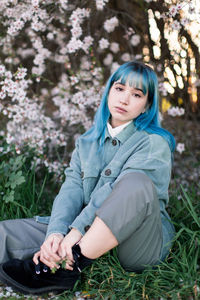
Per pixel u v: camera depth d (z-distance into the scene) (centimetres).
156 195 162
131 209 155
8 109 270
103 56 363
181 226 195
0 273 167
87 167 198
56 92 339
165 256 181
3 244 182
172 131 381
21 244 185
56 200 196
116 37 353
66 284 166
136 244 167
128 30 338
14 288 168
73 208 190
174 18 263
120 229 155
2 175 239
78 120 305
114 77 192
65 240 166
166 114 340
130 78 182
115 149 195
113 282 171
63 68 356
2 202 243
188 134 383
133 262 173
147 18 288
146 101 190
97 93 294
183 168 336
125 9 335
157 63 284
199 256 186
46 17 273
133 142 190
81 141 210
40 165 294
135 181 159
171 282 172
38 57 307
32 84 343
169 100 341
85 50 290
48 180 297
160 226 171
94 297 169
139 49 339
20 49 335
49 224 182
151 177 176
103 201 170
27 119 315
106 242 158
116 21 300
